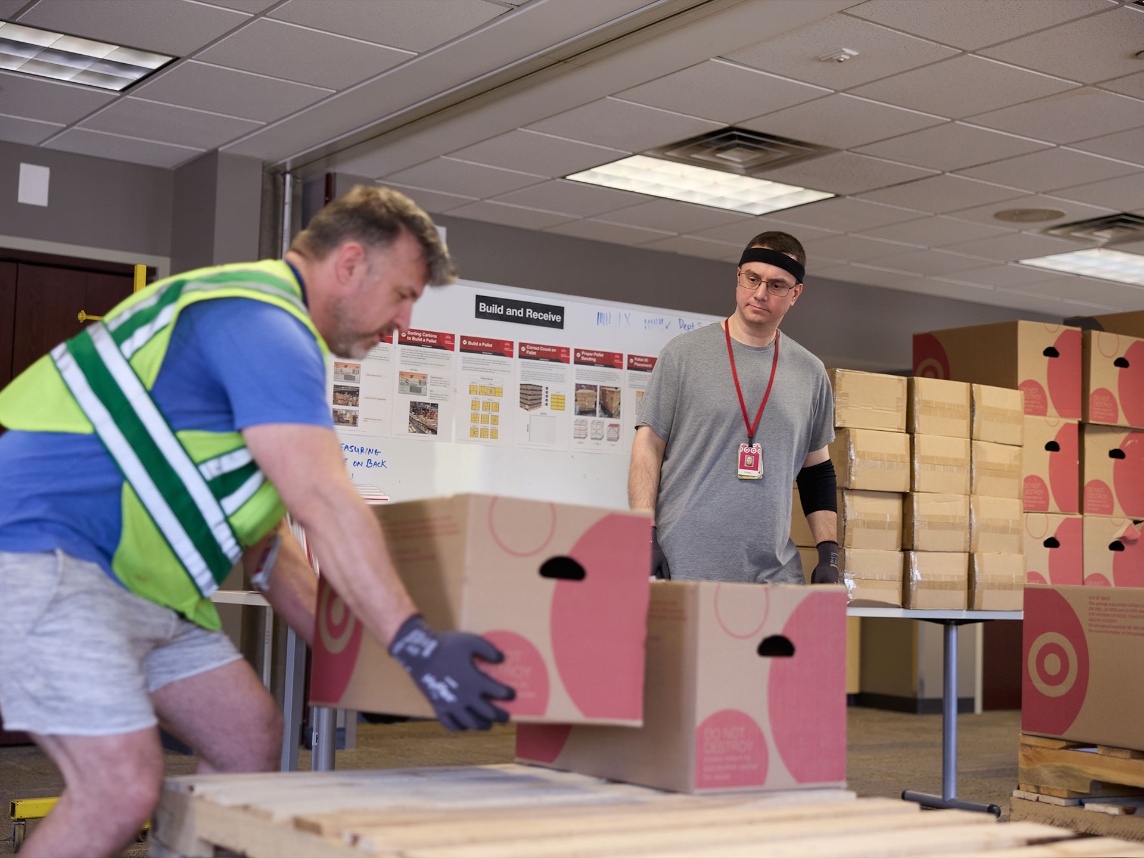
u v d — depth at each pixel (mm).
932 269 7938
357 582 1331
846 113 5156
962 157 5691
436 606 1387
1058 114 5102
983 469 4441
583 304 4875
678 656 1522
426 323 4488
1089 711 2770
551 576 1643
